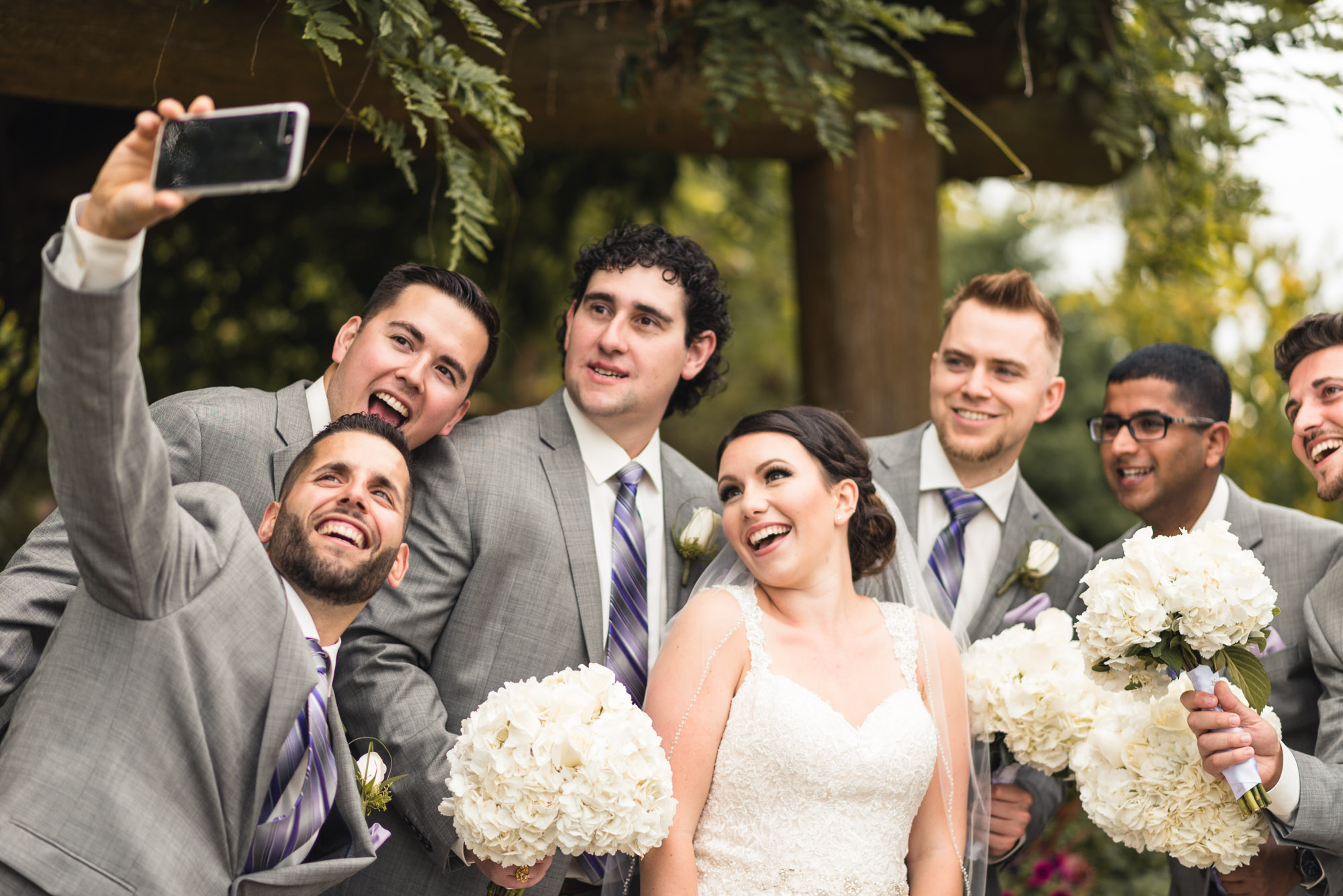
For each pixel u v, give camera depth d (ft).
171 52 8.53
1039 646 8.45
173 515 5.46
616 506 8.56
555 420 8.70
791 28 10.30
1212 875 8.64
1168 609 7.01
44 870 5.16
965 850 8.48
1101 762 7.92
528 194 15.69
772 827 7.20
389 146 8.55
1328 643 8.02
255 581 5.79
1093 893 12.90
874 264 12.37
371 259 15.90
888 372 12.39
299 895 5.82
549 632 7.96
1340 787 7.25
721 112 10.41
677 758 7.34
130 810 5.34
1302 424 8.43
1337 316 8.45
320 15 7.80
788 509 7.79
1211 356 9.68
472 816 6.34
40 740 5.41
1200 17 11.76
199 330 15.84
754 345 32.53
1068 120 13.25
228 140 4.47
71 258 4.68
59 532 6.55
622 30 10.60
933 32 12.21
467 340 7.77
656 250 8.48
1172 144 12.75
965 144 13.14
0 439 12.73
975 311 9.59
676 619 7.94
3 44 7.99
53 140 12.13
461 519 7.96
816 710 7.35
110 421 4.90
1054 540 9.70
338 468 6.14
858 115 10.62
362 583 6.08
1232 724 7.04
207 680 5.57
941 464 9.91
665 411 9.44
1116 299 19.06
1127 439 9.59
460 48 9.25
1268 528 9.25
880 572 8.56
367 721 7.47
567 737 6.35
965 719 8.13
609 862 7.77
